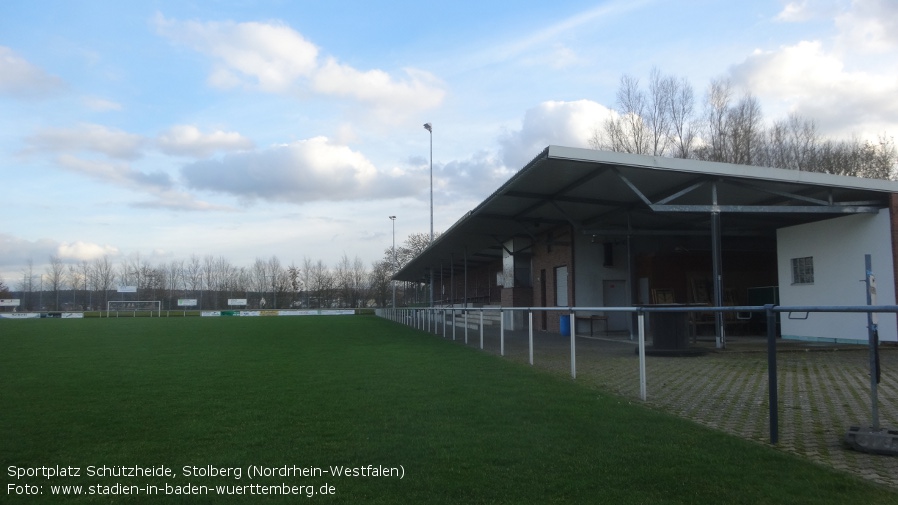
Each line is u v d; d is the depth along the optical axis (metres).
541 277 24.42
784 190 14.35
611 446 5.21
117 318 50.09
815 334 16.00
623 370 10.26
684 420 6.18
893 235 13.88
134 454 5.23
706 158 33.72
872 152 32.56
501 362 11.51
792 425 6.02
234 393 8.29
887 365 10.80
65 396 8.19
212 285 79.69
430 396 7.75
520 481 4.35
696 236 21.50
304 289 80.50
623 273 21.52
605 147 35.53
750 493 4.03
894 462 4.73
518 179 13.44
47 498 4.18
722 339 13.55
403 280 56.81
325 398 7.75
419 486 4.29
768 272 21.89
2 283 76.62
